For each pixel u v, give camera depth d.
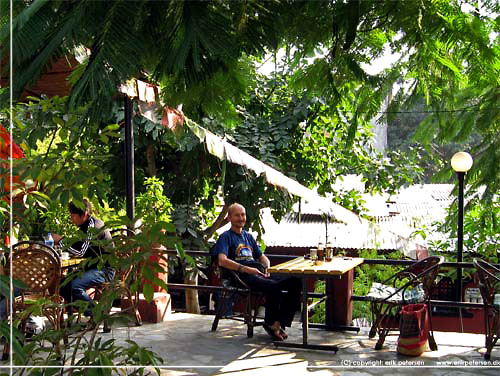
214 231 9.23
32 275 3.88
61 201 2.62
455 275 7.59
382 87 2.26
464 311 9.34
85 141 2.85
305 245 10.27
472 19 1.73
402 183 9.62
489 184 5.15
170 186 8.95
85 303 2.55
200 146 7.99
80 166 2.73
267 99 8.86
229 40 1.50
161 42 1.51
